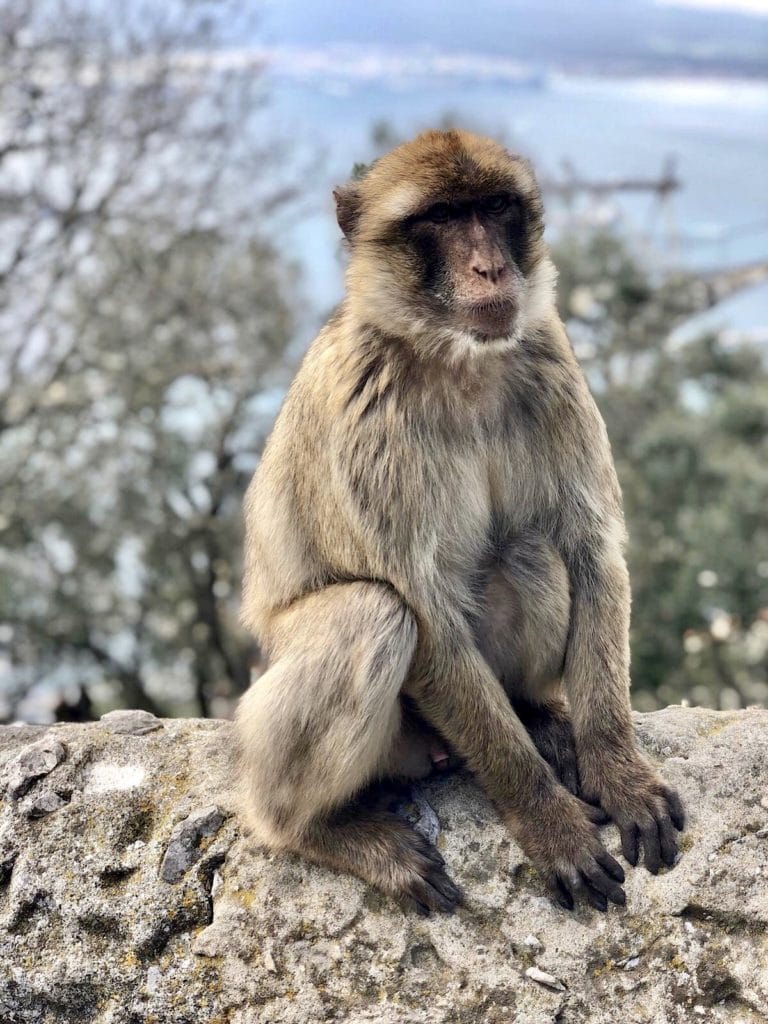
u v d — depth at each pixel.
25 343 4.10
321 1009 1.11
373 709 1.14
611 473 1.25
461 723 1.17
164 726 1.34
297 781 1.17
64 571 4.31
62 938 1.18
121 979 1.15
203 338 4.44
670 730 1.25
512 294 1.17
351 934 1.14
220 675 4.75
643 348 4.04
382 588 1.17
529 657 1.24
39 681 4.33
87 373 4.30
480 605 1.24
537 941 1.12
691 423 3.40
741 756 1.20
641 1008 1.08
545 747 1.24
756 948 1.10
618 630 1.21
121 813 1.23
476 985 1.10
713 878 1.12
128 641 4.53
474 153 1.20
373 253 1.21
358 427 1.18
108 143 4.17
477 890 1.15
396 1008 1.10
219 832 1.22
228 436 4.55
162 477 4.37
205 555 4.58
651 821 1.14
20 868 1.21
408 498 1.17
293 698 1.16
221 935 1.15
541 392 1.21
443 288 1.18
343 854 1.17
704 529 3.01
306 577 1.25
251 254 4.57
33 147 3.99
